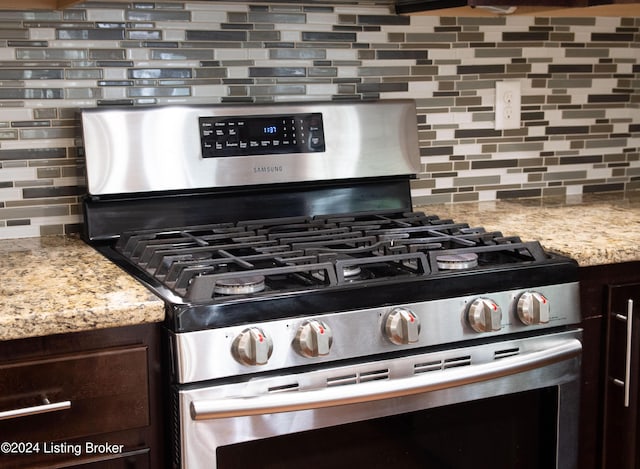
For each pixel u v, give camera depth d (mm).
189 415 1285
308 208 1946
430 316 1448
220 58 1908
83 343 1279
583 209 2104
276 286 1442
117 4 1803
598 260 1625
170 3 1847
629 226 1860
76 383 1271
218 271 1545
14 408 1236
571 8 1832
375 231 1733
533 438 1637
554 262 1570
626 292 1712
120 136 1734
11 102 1756
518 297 1531
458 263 1535
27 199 1803
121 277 1440
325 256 1479
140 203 1785
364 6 2023
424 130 2141
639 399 1768
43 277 1438
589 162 2361
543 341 1576
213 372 1293
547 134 2289
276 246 1599
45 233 1830
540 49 2229
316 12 1979
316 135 1916
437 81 2131
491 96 2199
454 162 2191
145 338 1318
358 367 1396
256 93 1954
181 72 1879
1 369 1219
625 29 2322
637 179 2439
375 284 1400
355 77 2045
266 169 1863
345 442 1438
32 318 1207
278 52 1958
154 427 1348
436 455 1531
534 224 1897
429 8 1896
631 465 1793
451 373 1447
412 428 1494
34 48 1754
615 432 1760
